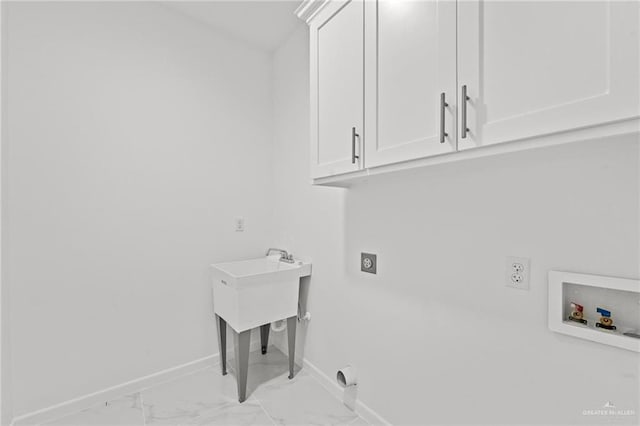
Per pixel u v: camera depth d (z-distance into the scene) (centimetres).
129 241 171
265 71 231
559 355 86
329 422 147
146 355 177
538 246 90
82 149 156
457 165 94
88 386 158
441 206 117
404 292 132
